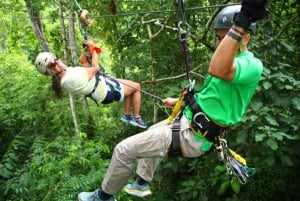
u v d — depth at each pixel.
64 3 6.52
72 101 6.46
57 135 6.67
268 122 4.21
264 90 4.33
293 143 4.65
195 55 6.16
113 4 6.46
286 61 5.08
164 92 5.98
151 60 6.04
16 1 7.65
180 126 2.85
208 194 5.83
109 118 7.08
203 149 2.86
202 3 5.89
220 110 2.73
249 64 2.58
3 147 7.18
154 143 2.84
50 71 3.59
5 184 5.90
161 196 6.00
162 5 5.80
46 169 5.28
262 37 4.93
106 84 3.68
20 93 7.06
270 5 5.18
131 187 3.15
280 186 5.53
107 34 6.96
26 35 8.01
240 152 5.12
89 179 4.93
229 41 2.30
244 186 5.70
